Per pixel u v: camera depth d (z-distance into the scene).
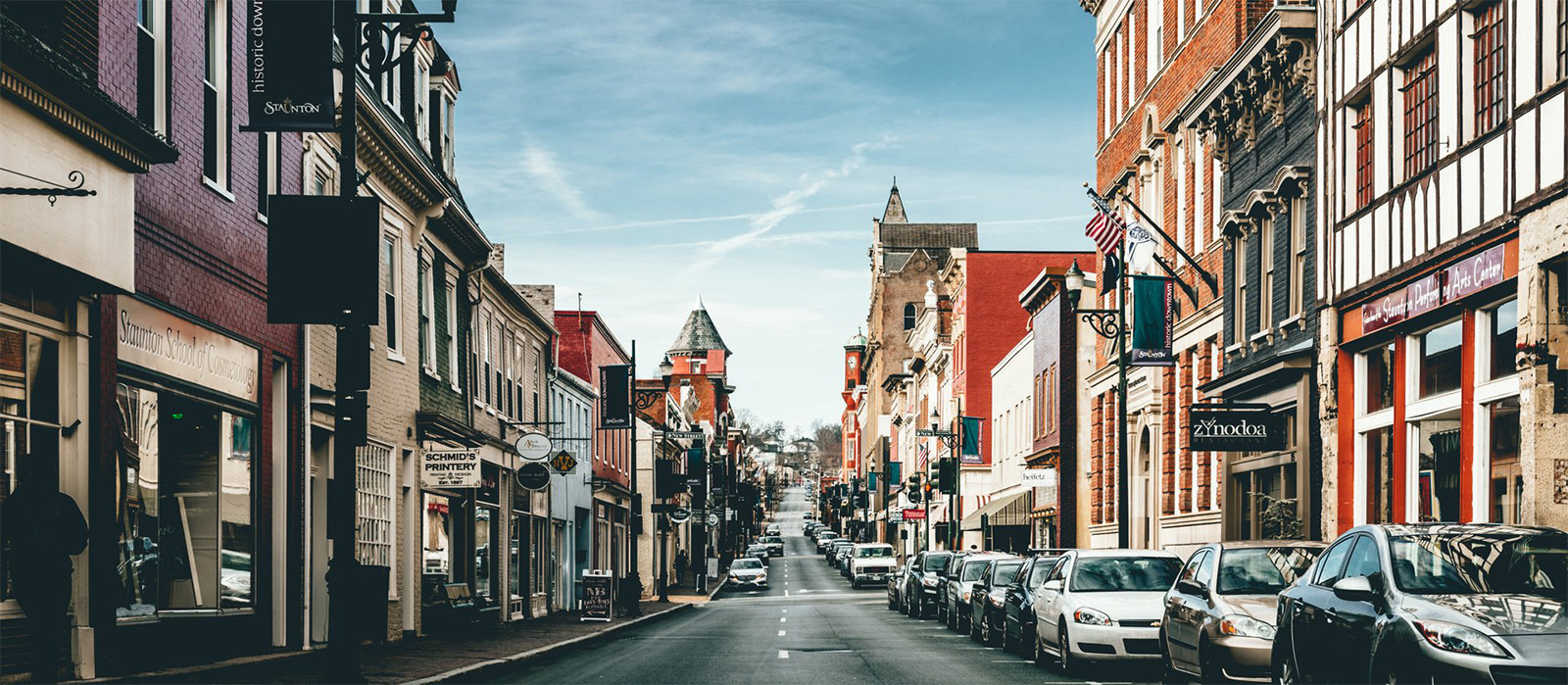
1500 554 10.94
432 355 28.95
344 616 14.27
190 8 17.17
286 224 14.21
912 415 95.81
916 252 111.75
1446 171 20.70
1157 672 18.58
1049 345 50.53
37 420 13.40
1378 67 22.98
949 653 23.03
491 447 34.28
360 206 14.30
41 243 12.55
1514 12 18.75
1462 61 20.30
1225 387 29.08
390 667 17.95
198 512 17.55
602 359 56.06
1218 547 15.39
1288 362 25.83
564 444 45.62
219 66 18.50
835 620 36.19
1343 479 24.42
